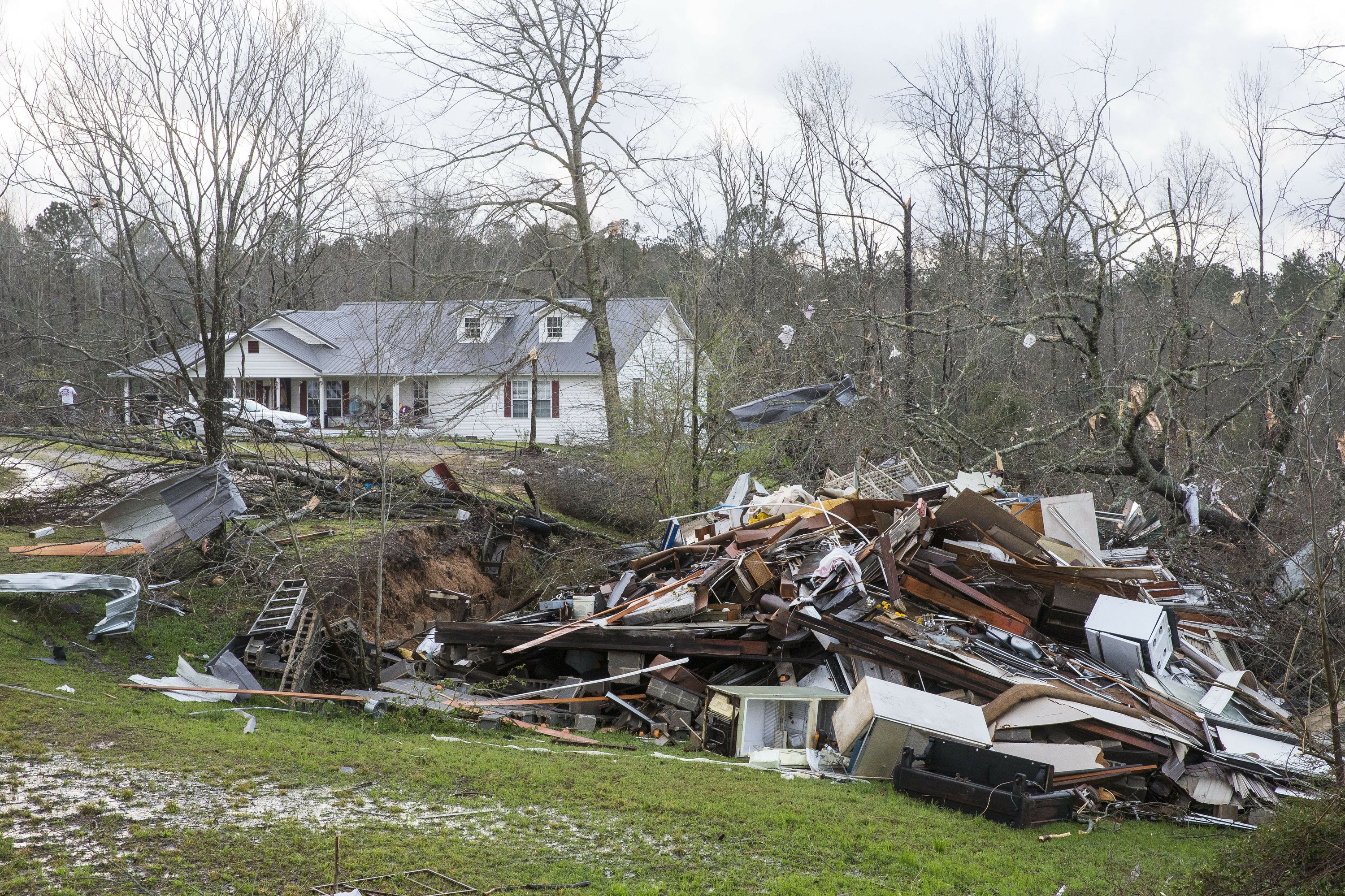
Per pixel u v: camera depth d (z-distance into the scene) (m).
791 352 21.78
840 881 6.09
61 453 13.95
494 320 23.53
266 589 12.98
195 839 6.01
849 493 14.91
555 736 10.04
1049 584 11.62
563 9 24.86
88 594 11.68
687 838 6.71
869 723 8.70
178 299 15.03
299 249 21.77
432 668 11.80
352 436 24.16
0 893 5.09
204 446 14.20
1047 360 26.28
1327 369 13.91
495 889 5.62
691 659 11.64
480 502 18.55
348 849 6.04
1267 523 15.10
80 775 6.97
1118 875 6.66
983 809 7.94
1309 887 5.49
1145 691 10.05
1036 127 21.91
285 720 9.54
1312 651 11.64
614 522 21.11
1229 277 29.30
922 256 29.83
